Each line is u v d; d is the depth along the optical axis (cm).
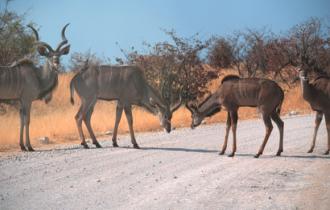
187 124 3800
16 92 2762
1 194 1756
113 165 2247
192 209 1588
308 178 1980
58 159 2391
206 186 1861
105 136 3281
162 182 1928
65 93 4709
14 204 1641
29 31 4584
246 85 2531
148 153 2567
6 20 4503
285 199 1686
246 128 3541
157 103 2944
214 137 3142
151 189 1825
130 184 1898
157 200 1686
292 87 5472
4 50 4403
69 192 1784
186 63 4647
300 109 4878
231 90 2562
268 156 2481
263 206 1612
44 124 3428
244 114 4447
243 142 2922
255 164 2272
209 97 2711
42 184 1894
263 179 1961
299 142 2880
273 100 2491
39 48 2866
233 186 1858
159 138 3125
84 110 2819
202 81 4656
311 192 1770
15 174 2059
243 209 1585
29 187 1852
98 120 3588
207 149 2697
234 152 2488
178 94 4456
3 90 2742
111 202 1664
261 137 3095
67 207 1609
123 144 2909
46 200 1684
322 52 5622
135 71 2894
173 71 4569
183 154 2539
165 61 4594
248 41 6488
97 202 1664
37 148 2814
